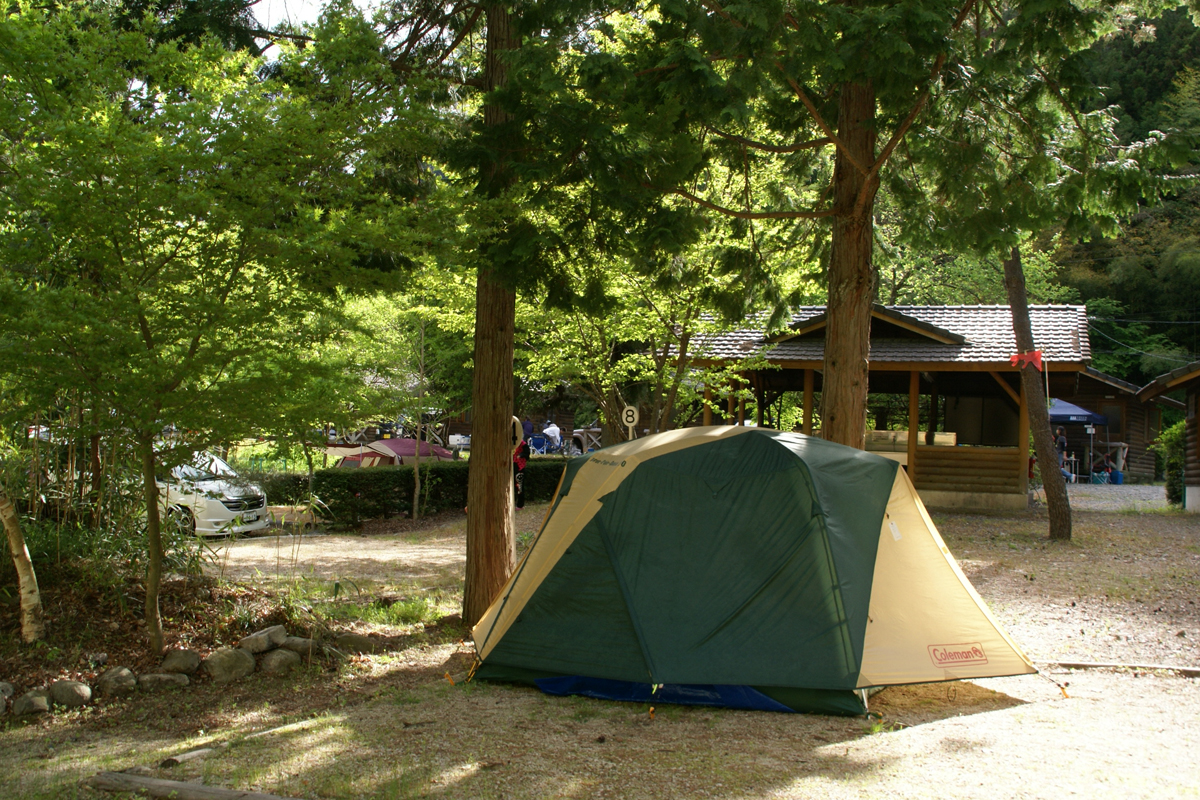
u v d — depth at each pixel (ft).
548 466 65.10
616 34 26.48
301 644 22.44
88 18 19.62
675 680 17.99
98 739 17.12
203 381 19.63
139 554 24.03
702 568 19.19
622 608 19.20
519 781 13.87
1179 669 20.53
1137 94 124.36
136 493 24.59
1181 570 33.63
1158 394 56.85
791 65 21.45
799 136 32.48
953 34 25.77
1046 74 25.58
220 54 19.69
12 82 17.29
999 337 55.16
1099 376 94.94
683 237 24.31
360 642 23.75
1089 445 99.91
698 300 44.27
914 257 98.27
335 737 16.39
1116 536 43.37
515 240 22.89
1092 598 28.73
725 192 39.14
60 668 20.08
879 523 19.75
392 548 43.47
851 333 27.37
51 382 17.71
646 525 19.92
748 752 15.24
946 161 26.63
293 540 45.65
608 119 22.35
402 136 20.90
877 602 18.69
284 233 18.98
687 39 22.12
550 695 19.36
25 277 19.38
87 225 17.54
